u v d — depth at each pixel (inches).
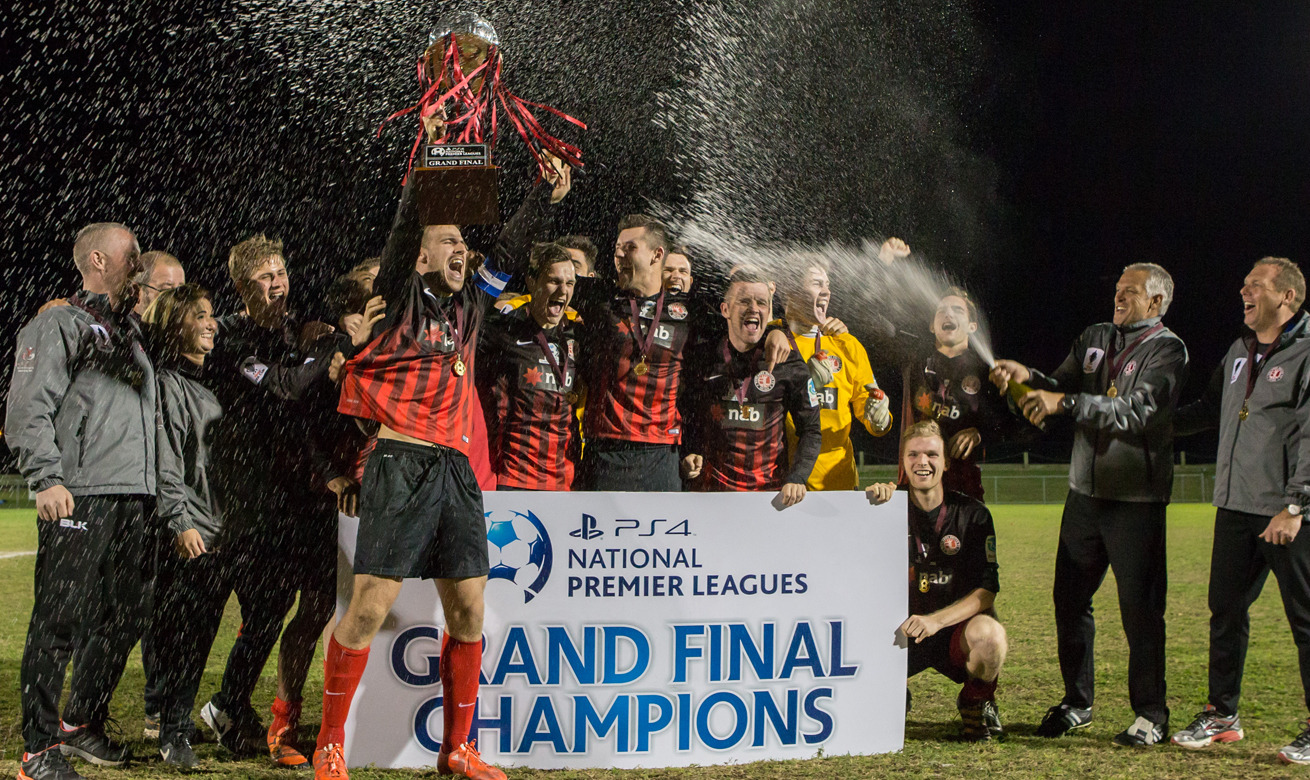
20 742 128.5
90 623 117.4
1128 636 141.8
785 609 131.8
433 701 123.6
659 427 142.3
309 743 132.6
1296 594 135.6
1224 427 145.9
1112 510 144.1
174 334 128.5
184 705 123.5
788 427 151.2
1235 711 139.6
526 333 139.2
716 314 148.8
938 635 144.6
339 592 122.0
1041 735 142.3
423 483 111.8
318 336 140.5
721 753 129.2
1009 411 164.1
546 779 121.0
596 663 126.8
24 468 112.8
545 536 126.1
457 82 124.3
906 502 136.2
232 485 129.6
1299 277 141.3
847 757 130.9
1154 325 150.5
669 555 128.7
